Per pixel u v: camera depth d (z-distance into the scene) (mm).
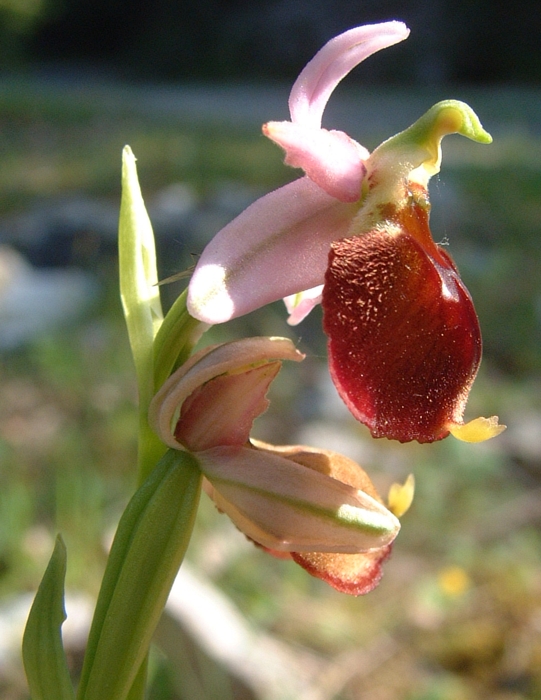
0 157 425
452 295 50
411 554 123
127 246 56
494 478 140
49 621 53
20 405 159
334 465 59
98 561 112
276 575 114
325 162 50
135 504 54
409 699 97
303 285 50
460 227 284
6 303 206
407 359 48
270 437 151
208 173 364
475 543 124
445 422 49
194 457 54
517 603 110
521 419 160
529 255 255
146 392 56
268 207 51
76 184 347
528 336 197
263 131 50
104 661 53
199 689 92
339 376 47
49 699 53
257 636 101
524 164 400
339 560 56
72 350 175
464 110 51
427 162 52
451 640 105
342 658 103
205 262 49
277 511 53
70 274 234
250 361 52
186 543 54
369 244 49
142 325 56
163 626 95
